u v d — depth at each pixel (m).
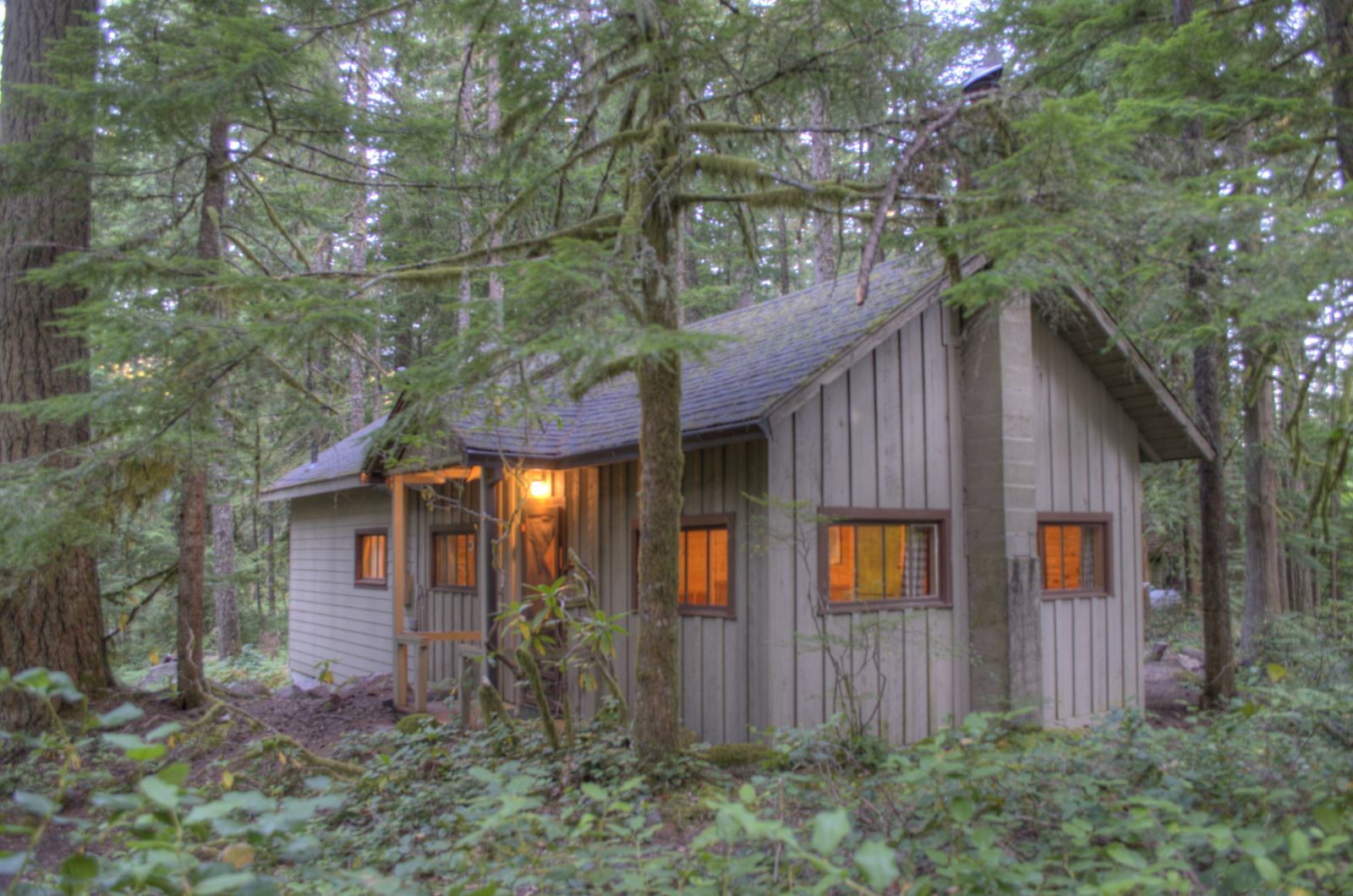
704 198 6.21
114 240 10.29
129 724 8.30
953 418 8.64
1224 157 6.25
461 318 11.29
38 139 7.54
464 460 8.84
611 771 5.97
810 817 4.00
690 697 8.43
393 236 12.23
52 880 2.82
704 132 6.32
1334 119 7.38
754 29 5.98
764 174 6.00
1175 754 4.30
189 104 6.46
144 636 16.19
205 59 6.55
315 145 9.91
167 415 5.62
